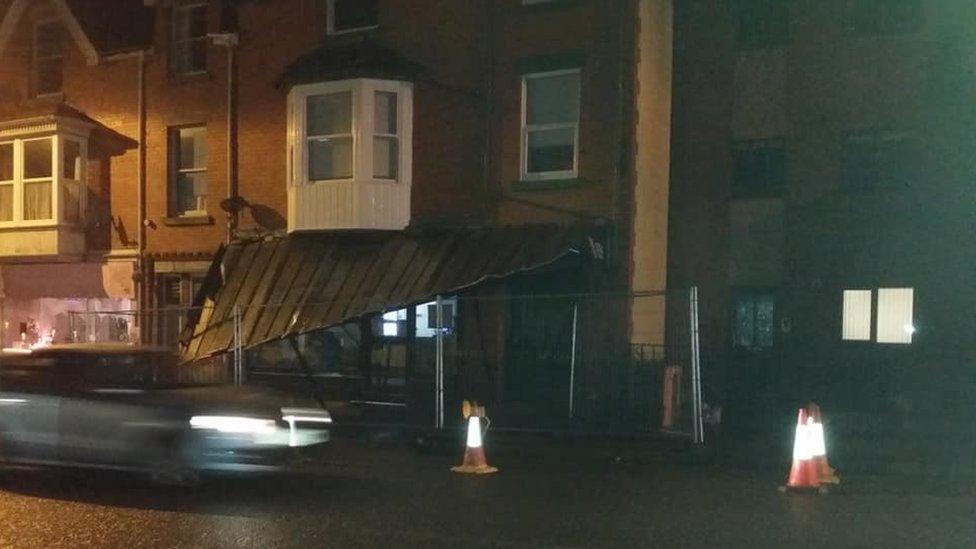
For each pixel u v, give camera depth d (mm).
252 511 9805
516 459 13453
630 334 16750
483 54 18016
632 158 16875
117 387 11148
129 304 21406
